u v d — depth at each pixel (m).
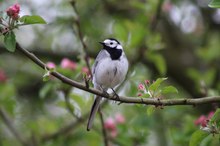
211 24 16.67
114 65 9.95
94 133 12.59
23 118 14.84
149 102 7.75
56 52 15.82
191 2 16.41
